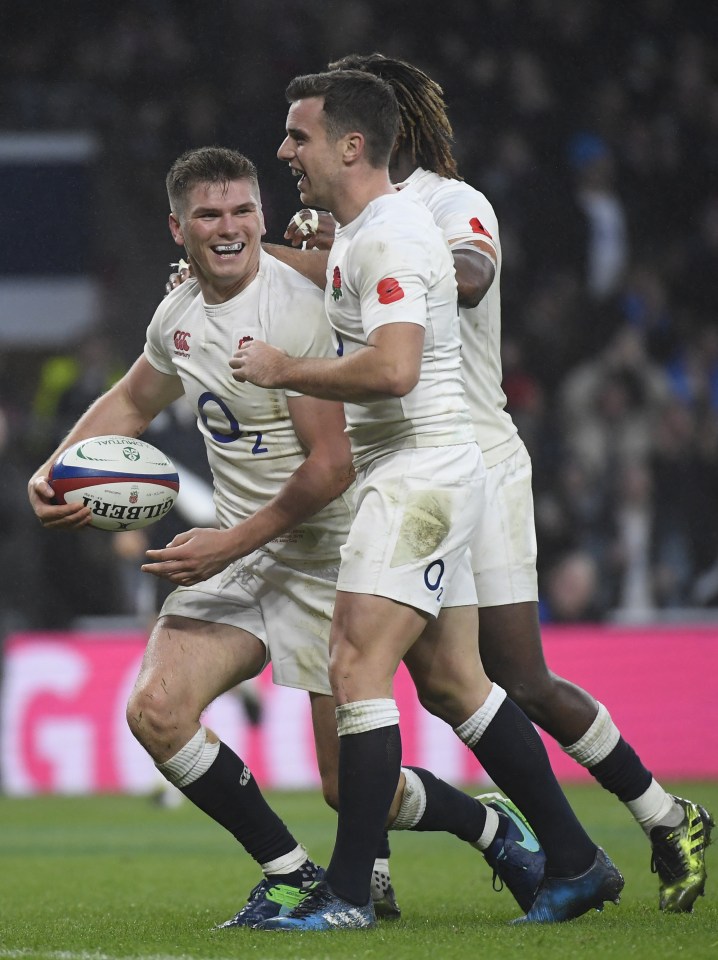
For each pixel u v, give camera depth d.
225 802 13.38
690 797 29.42
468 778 34.09
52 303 50.34
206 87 53.25
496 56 55.12
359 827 12.16
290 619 14.13
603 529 43.75
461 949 10.78
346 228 12.53
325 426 13.35
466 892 17.33
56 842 25.34
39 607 38.69
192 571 13.19
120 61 53.34
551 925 12.75
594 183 53.12
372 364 11.65
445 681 12.88
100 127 52.44
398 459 12.34
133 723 13.30
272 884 13.53
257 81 53.31
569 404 46.47
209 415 14.28
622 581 42.97
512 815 13.99
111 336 50.09
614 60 55.56
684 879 14.03
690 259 53.41
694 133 55.09
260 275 13.88
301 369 11.94
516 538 14.03
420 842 25.25
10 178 51.22
